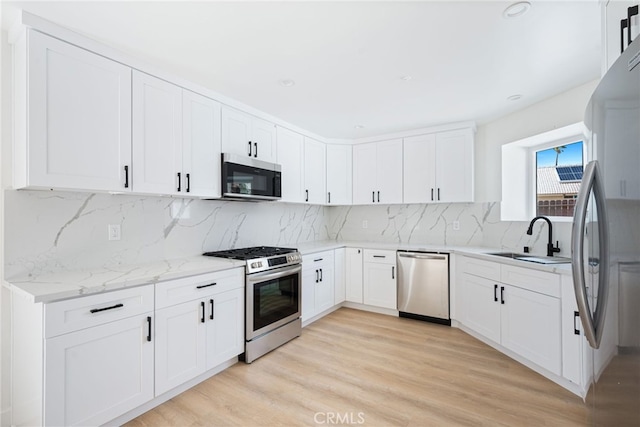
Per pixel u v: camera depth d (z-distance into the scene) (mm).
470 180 3379
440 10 1535
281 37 1765
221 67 2127
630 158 923
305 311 3258
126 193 2059
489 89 2529
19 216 1764
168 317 1934
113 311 1664
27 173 1544
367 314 3734
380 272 3709
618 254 1002
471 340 2912
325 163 4066
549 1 1474
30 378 1552
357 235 4551
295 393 2043
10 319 1728
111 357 1653
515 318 2463
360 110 3025
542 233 2889
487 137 3480
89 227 2059
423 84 2420
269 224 3660
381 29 1690
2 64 1689
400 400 1961
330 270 3695
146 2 1449
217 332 2256
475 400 1957
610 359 1068
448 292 3281
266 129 3111
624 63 957
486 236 3490
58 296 1447
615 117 1014
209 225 2906
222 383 2164
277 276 2727
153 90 2104
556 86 2473
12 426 1723
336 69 2160
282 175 3338
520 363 2451
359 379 2215
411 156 3748
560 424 1722
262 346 2590
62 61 1656
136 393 1761
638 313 890
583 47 1890
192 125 2367
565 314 2045
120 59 1914
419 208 4055
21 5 1468
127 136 1951
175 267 2139
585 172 1219
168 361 1932
